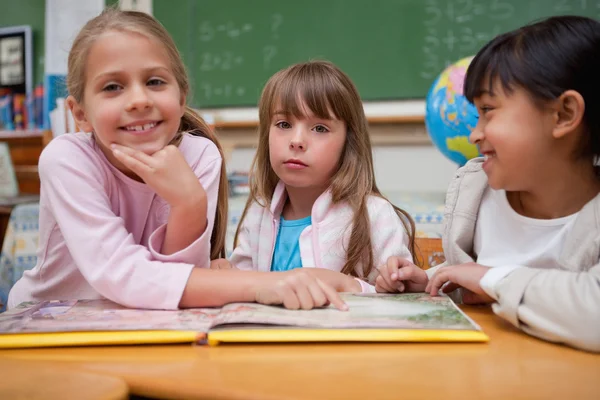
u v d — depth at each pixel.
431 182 2.85
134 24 0.74
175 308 0.63
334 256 1.03
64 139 0.80
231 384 0.39
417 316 0.56
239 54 3.10
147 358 0.46
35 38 3.36
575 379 0.41
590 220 0.64
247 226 1.14
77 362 0.45
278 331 0.51
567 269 0.64
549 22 0.63
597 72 0.60
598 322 0.48
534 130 0.61
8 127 2.99
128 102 0.71
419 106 2.84
